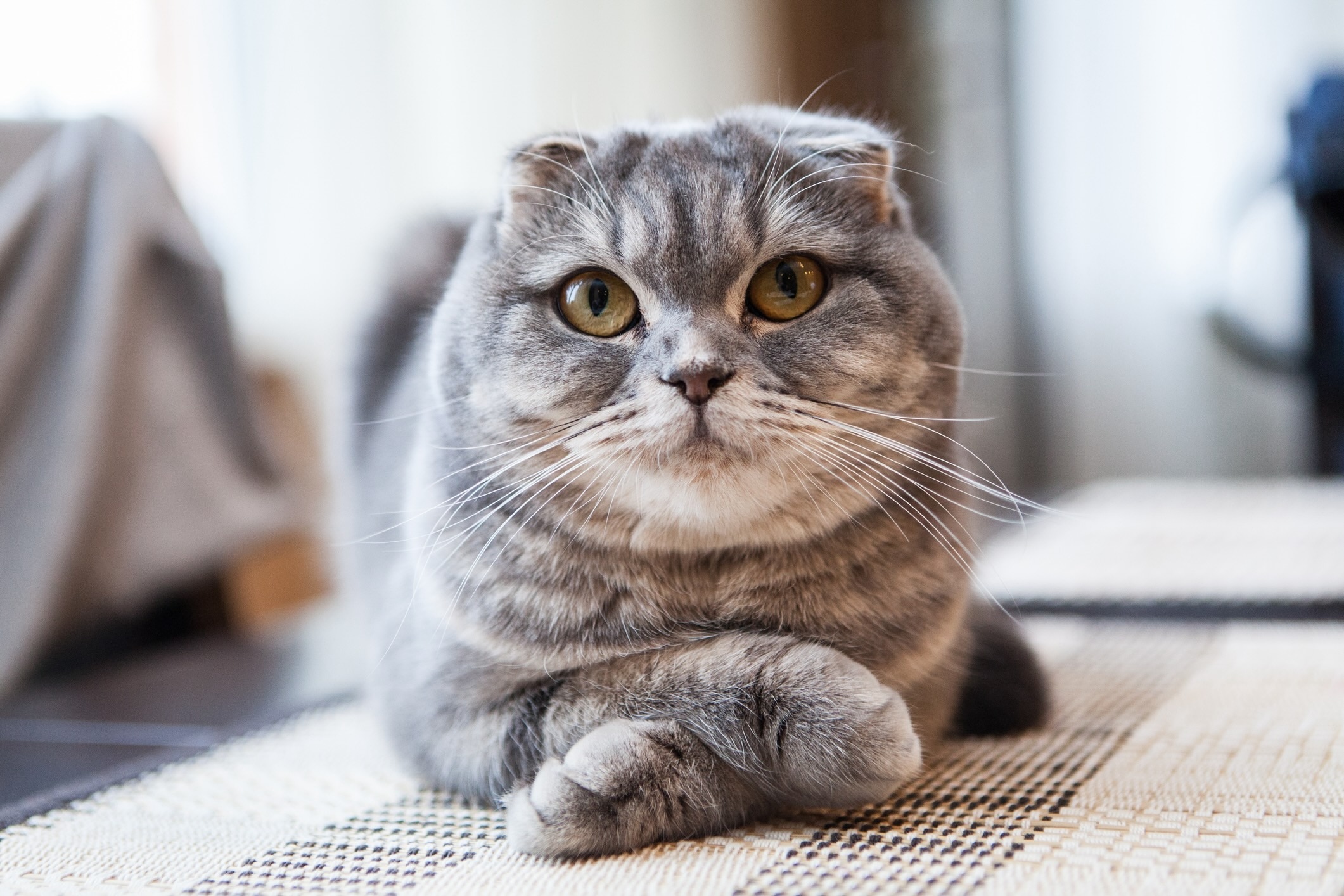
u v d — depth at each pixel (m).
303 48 0.96
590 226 0.45
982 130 1.33
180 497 0.69
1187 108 1.29
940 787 0.45
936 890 0.38
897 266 0.46
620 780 0.41
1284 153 1.08
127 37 0.87
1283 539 0.78
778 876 0.39
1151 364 1.33
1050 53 1.32
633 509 0.44
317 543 0.85
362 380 0.62
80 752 0.54
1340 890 0.37
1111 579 0.71
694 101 1.18
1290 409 1.29
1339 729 0.48
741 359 0.44
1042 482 1.35
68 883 0.41
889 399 0.45
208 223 0.92
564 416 0.45
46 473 0.64
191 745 0.53
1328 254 1.05
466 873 0.40
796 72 1.29
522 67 1.05
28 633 0.63
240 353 0.71
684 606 0.45
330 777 0.48
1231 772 0.45
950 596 0.47
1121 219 1.32
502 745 0.44
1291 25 1.25
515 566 0.45
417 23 1.01
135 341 0.67
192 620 0.73
